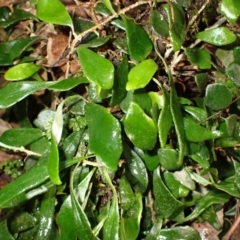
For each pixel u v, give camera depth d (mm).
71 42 192
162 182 179
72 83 168
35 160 197
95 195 197
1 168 207
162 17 176
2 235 184
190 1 179
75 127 186
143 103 172
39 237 178
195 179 189
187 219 189
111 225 172
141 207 185
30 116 213
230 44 195
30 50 216
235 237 210
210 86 176
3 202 158
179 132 156
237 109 192
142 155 183
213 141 185
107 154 154
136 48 166
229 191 182
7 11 231
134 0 197
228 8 167
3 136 186
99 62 160
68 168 187
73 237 169
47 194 183
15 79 180
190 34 191
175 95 163
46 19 170
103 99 177
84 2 214
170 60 193
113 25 190
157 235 190
